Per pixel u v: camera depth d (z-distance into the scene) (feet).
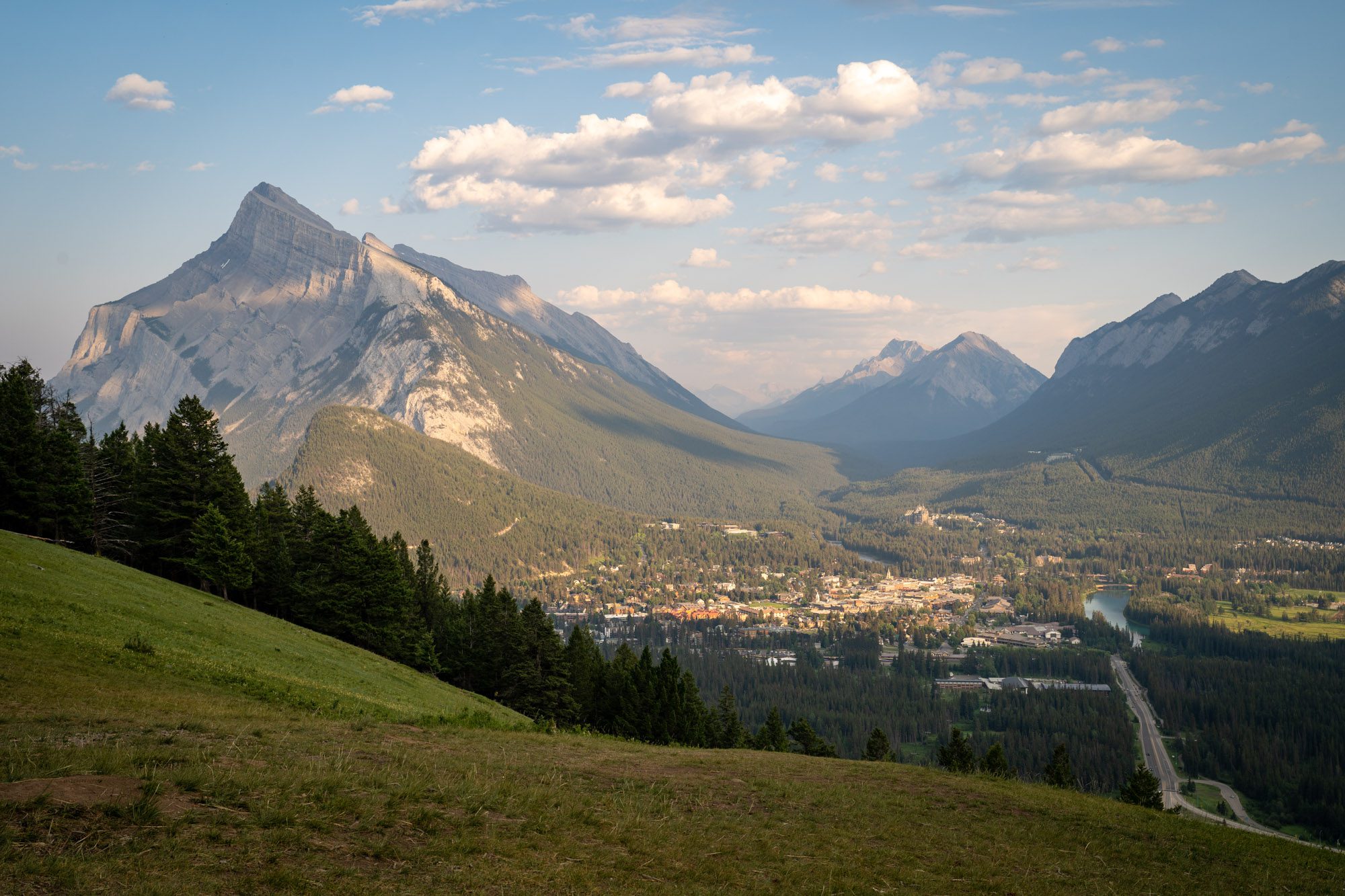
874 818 109.60
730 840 90.02
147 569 296.71
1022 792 140.97
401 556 394.32
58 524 270.67
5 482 255.91
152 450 318.65
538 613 307.58
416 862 67.31
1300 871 112.88
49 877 52.29
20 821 58.39
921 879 87.71
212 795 70.74
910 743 568.82
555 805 89.10
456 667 339.57
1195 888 99.30
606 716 340.59
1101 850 109.09
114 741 85.30
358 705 169.99
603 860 76.13
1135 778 291.17
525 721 245.86
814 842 94.89
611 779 109.60
